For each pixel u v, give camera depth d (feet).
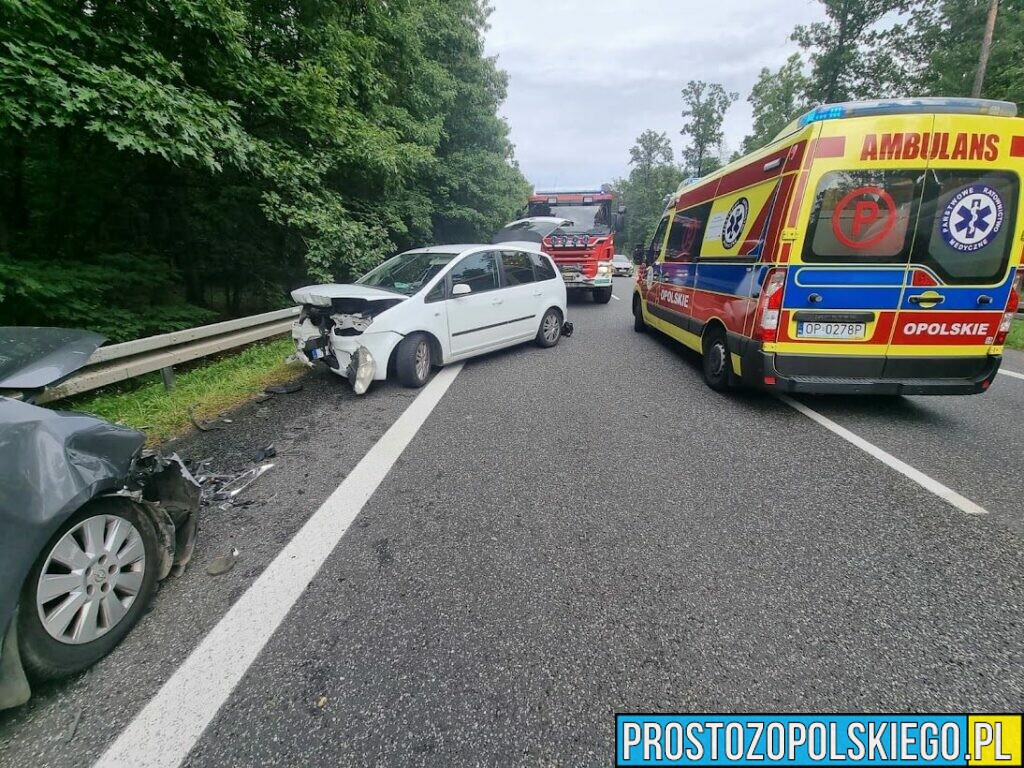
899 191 13.20
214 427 14.08
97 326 20.02
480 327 20.90
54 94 15.23
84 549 6.17
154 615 7.05
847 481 11.28
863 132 13.00
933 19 75.10
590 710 5.63
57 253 23.38
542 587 7.67
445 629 6.79
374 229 31.58
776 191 14.35
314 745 5.19
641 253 30.01
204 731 5.34
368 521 9.50
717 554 8.54
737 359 16.03
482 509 9.97
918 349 14.07
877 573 8.06
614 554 8.52
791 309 14.17
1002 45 59.31
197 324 24.13
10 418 5.73
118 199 24.89
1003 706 5.74
